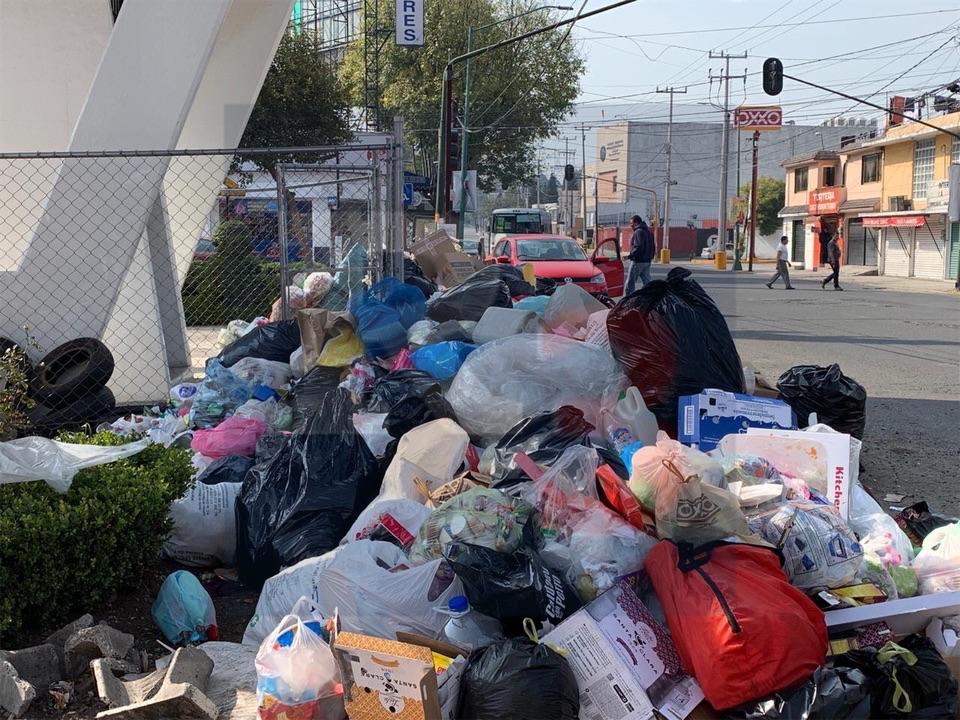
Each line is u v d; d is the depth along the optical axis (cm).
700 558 352
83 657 357
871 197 4353
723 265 4697
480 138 4631
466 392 539
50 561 374
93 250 723
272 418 607
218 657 371
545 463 445
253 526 453
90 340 703
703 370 550
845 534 393
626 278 1888
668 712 331
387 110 4488
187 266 1084
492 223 3559
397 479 466
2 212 848
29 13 860
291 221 1261
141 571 424
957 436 778
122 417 715
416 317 754
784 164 5441
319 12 4700
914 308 2111
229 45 1029
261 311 1381
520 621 353
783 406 536
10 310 719
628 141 6850
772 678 321
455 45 4553
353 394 551
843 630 362
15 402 584
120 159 719
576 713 322
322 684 314
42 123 878
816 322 1745
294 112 2580
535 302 746
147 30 712
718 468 401
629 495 386
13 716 326
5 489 391
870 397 948
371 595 358
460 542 364
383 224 899
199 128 1061
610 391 545
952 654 353
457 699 320
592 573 365
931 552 424
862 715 319
